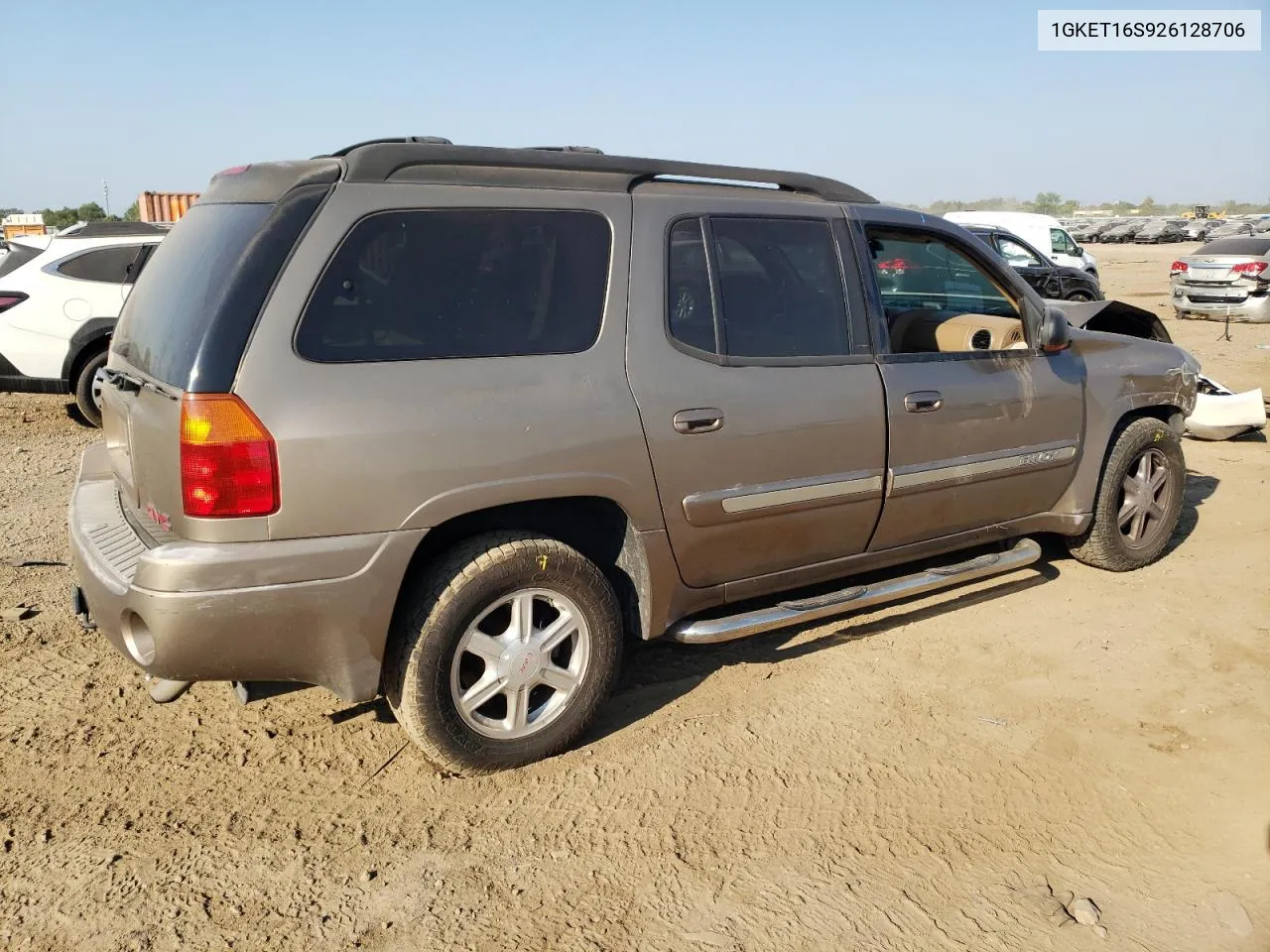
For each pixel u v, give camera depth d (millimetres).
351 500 2994
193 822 3156
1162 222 59750
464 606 3197
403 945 2670
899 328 4660
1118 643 4512
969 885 2930
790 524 3887
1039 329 4586
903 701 3977
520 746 3416
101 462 4141
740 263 3805
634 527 3512
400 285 3135
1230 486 7055
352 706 3896
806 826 3186
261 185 3242
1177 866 3023
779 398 3760
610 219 3521
